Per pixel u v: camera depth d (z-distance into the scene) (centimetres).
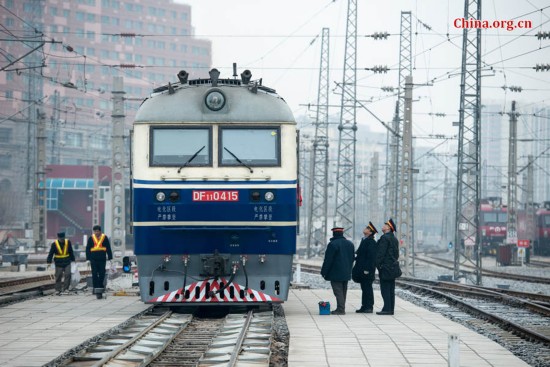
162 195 2231
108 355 1541
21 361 1555
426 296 3409
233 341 1762
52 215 12138
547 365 1620
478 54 5116
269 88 2359
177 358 1636
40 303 2784
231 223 2231
